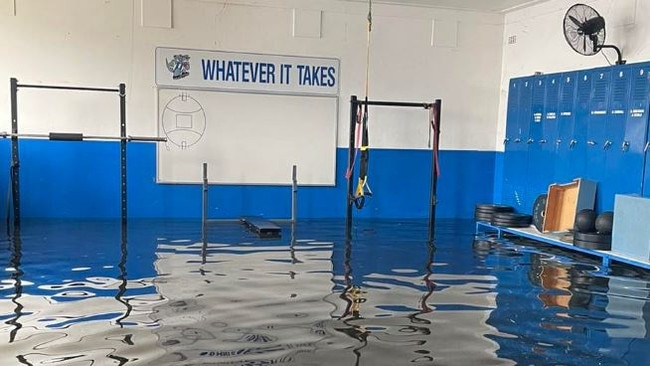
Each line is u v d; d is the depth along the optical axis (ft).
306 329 11.55
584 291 15.11
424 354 10.39
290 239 21.80
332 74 27.73
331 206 28.43
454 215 29.96
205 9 26.08
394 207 29.25
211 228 23.88
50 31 24.64
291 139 27.55
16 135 22.29
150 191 26.25
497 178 30.07
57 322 11.67
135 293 13.80
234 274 15.87
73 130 25.31
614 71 21.49
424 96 29.07
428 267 17.53
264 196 27.48
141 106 25.82
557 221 22.72
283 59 27.09
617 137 21.39
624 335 11.65
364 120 24.11
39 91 24.82
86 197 25.67
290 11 27.02
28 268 16.12
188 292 13.98
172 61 25.91
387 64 28.45
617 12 22.56
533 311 13.16
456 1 27.17
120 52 25.41
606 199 21.89
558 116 24.54
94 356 9.98
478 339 11.23
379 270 16.92
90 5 24.91
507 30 29.40
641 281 16.38
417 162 29.27
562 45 25.48
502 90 29.81
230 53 26.50
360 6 27.73
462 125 29.68
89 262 16.97
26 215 25.20
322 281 15.35
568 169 23.93
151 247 19.43
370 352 10.42
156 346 10.48
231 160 26.94
